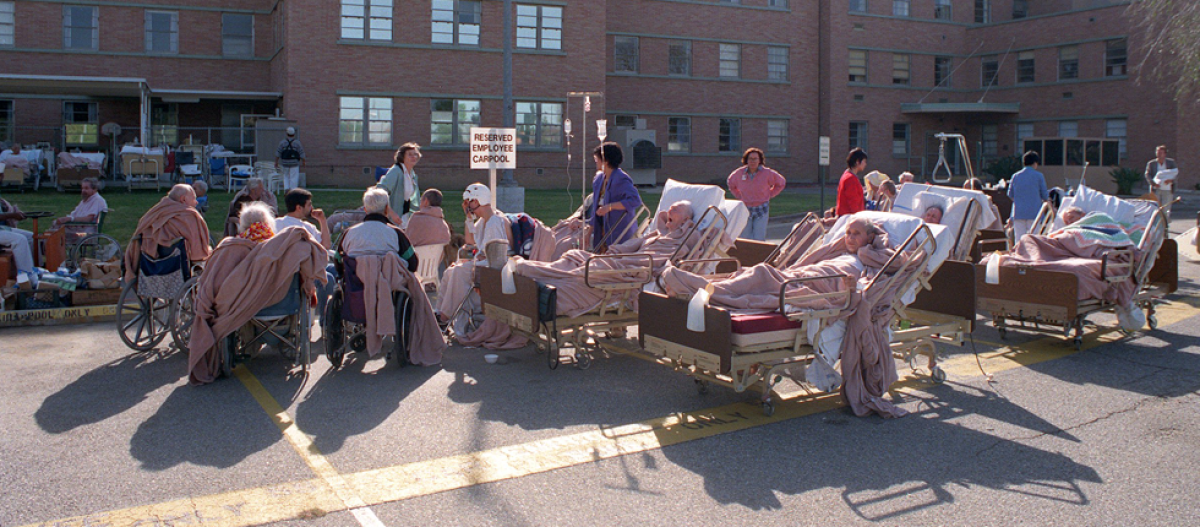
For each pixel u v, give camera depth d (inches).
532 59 1190.3
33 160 903.7
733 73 1454.2
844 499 176.4
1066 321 309.4
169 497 175.2
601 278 283.9
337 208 749.9
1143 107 1428.4
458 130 1165.7
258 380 269.4
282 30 1136.8
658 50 1397.6
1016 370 284.2
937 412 237.1
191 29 1206.3
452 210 767.7
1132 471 192.5
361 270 275.1
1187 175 1392.7
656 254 299.3
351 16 1103.6
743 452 204.2
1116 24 1448.1
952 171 1627.7
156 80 1198.9
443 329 339.0
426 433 217.2
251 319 270.7
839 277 234.2
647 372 281.3
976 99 1622.8
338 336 287.1
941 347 319.0
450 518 166.2
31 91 1077.1
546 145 1213.1
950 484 184.7
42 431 216.5
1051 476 189.5
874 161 1553.9
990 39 1599.4
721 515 168.4
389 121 1133.1
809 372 235.5
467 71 1160.2
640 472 191.0
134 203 759.7
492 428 221.6
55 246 386.3
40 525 161.5
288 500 174.1
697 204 319.6
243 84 1234.0
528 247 328.8
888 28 1550.2
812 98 1520.7
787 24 1487.5
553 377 275.0
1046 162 1353.3
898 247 259.3
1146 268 332.2
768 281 239.0
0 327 349.7
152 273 300.2
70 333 339.3
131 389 257.1
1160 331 346.0
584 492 179.5
